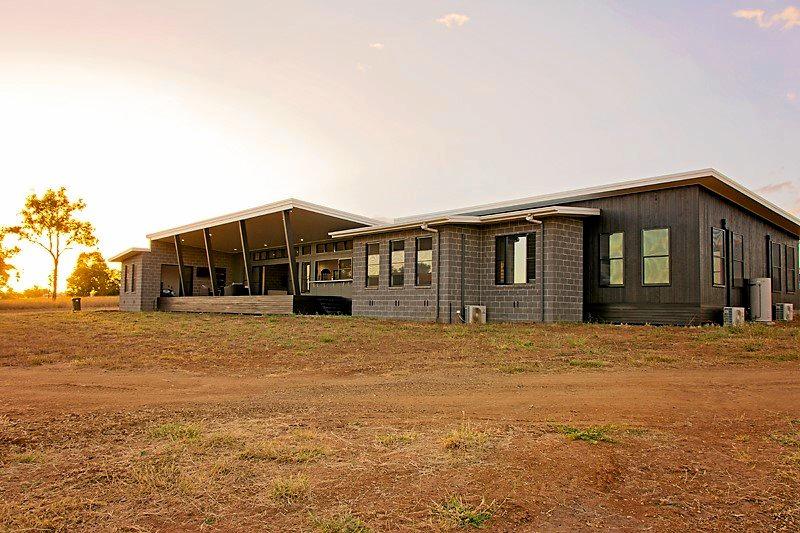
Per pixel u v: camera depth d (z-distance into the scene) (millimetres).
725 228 17047
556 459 4535
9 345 13055
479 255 18266
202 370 9602
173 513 3623
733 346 10797
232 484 4086
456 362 9867
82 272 65000
